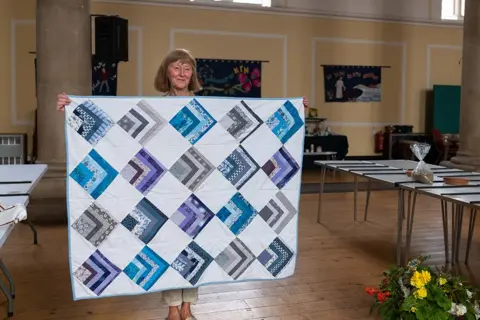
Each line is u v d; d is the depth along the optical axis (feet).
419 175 11.74
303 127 8.54
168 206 8.00
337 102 34.37
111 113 7.70
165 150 7.93
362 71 34.68
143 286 7.97
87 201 7.68
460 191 10.54
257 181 8.37
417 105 36.19
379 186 25.55
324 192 23.77
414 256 13.50
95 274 7.77
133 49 30.12
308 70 33.60
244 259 8.39
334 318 9.29
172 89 8.29
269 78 32.83
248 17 32.12
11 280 10.18
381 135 34.94
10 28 28.17
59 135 17.44
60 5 17.03
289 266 8.63
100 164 7.69
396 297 8.16
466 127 22.88
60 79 17.16
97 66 29.14
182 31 30.91
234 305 9.91
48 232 15.60
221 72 31.78
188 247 8.13
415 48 35.76
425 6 35.58
